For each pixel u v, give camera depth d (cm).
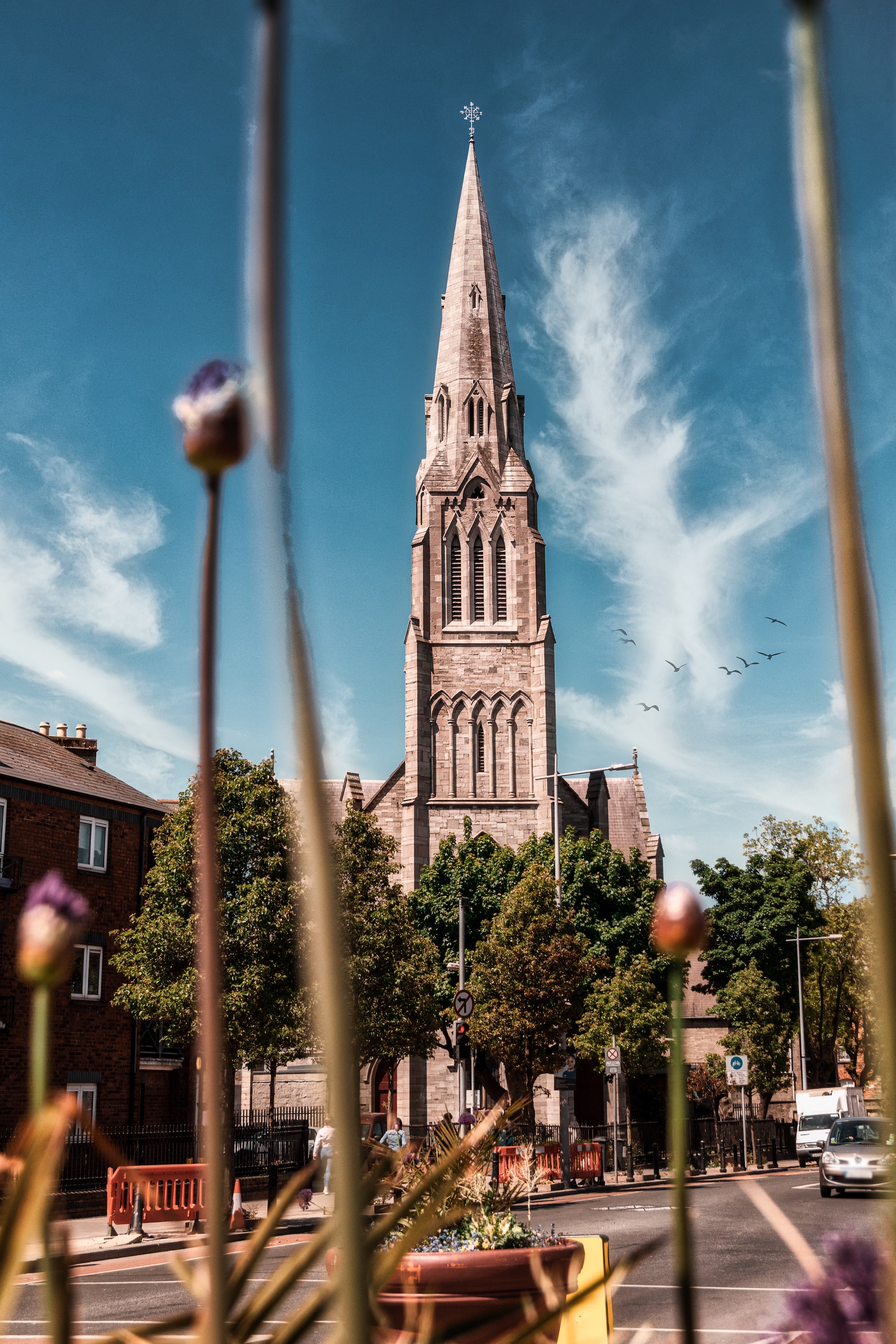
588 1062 5256
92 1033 3300
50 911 98
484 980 3947
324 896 80
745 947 5697
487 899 4872
